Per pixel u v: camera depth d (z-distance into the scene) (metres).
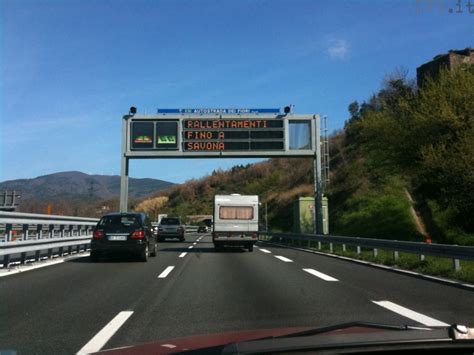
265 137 37.22
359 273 14.96
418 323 7.72
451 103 28.81
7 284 11.92
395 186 44.75
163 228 40.00
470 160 26.23
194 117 37.22
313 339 3.42
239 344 3.33
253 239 26.44
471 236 30.47
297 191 68.31
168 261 19.03
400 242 17.14
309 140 37.41
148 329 7.36
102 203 87.50
